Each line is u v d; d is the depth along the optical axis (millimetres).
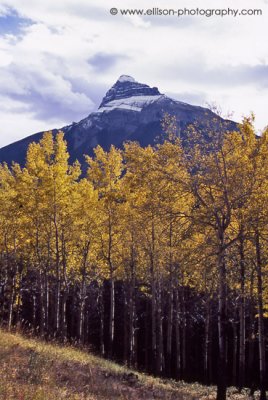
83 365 13695
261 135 15023
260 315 17094
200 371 40781
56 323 22188
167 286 26594
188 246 16703
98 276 31609
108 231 23719
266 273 16906
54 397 7902
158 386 15469
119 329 45562
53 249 25203
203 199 15727
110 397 10391
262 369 16953
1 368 9203
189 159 15133
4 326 15797
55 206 21875
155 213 15812
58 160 22406
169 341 26641
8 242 27438
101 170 23453
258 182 15055
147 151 16438
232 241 14695
